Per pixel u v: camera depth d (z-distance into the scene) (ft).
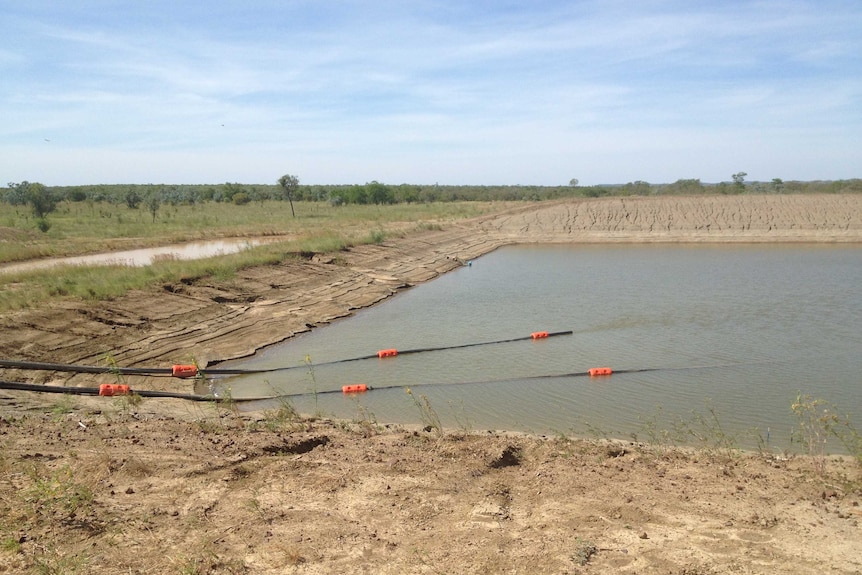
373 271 98.68
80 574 17.49
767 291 85.81
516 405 42.11
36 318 51.42
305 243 102.83
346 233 131.03
